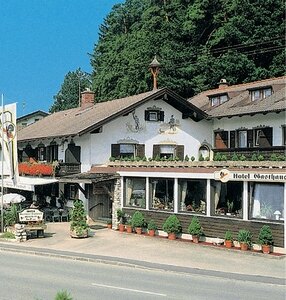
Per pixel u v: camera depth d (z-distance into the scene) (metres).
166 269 19.09
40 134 40.75
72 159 36.56
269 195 23.12
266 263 20.62
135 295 14.39
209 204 25.47
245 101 38.34
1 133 31.98
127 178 30.28
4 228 28.67
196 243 25.08
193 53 55.28
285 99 34.03
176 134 38.47
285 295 14.88
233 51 52.19
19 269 18.89
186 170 26.59
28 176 39.03
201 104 43.66
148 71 54.28
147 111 37.47
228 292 15.17
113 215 30.45
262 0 52.84
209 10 56.56
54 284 15.95
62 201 37.34
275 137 34.12
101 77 62.97
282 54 50.84
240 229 23.89
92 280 16.77
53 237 27.58
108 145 35.91
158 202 28.31
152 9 59.47
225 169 24.41
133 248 24.19
